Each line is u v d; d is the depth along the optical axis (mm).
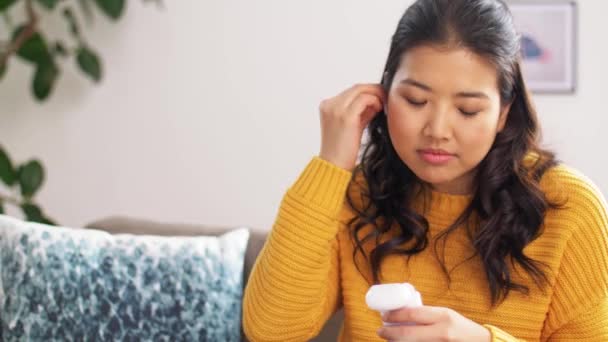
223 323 1522
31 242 1547
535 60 2355
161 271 1530
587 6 2332
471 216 1163
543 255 1117
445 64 973
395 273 1180
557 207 1113
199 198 2562
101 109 2572
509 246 1108
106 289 1509
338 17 2436
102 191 2604
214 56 2502
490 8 1003
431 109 994
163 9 2504
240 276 1576
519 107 1091
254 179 2533
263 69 2484
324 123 1116
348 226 1220
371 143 1195
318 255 1097
